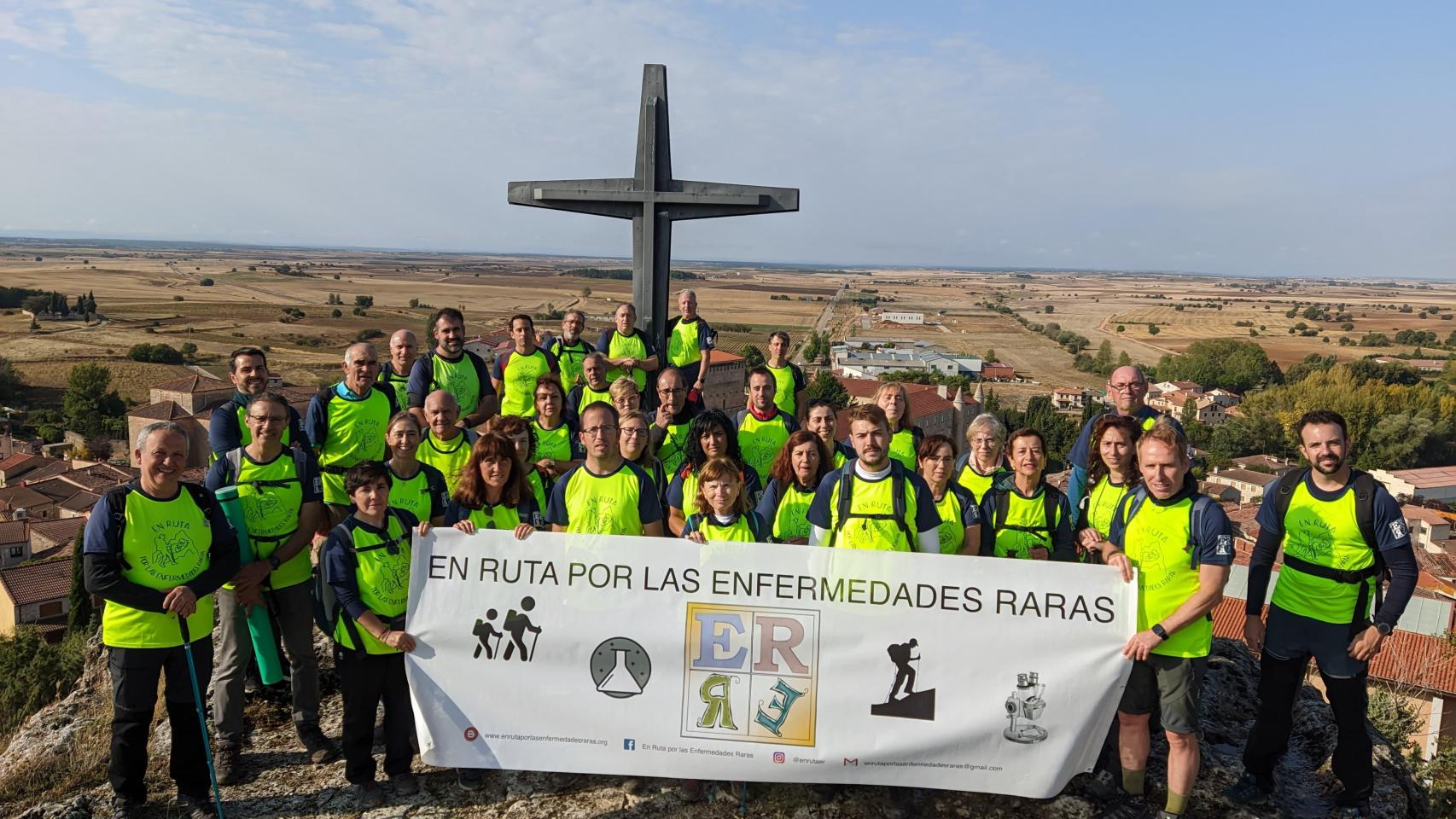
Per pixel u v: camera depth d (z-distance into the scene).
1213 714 7.26
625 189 11.16
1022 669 5.71
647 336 11.34
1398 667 19.55
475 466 6.24
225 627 6.15
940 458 6.32
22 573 40.38
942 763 5.75
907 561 5.76
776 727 5.82
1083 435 7.25
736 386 70.12
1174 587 5.54
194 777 5.70
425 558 5.96
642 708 5.88
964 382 111.31
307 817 5.79
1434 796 8.73
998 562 5.72
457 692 5.91
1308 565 5.70
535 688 5.90
